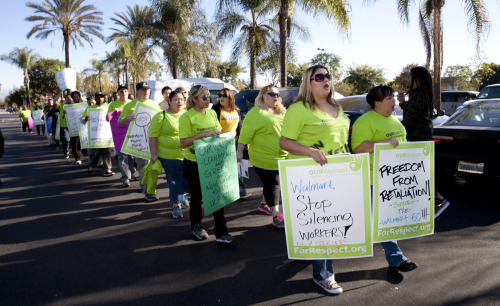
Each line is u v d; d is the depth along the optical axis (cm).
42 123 1833
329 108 282
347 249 283
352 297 283
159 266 345
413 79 387
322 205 278
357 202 278
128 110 584
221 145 387
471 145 491
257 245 388
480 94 1142
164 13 2161
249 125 412
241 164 476
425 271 321
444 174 525
